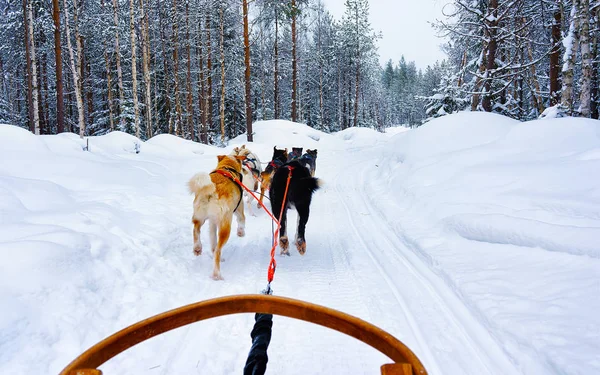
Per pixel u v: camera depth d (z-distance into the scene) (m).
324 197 11.10
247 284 4.93
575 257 4.19
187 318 2.03
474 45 20.19
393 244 6.54
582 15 10.46
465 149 9.38
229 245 6.63
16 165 8.05
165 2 27.88
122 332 1.82
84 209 5.98
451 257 5.16
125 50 29.84
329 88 47.94
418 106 92.31
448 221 6.19
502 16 14.52
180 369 3.14
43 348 3.10
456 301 4.21
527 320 3.38
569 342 2.96
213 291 4.70
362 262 5.75
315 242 6.94
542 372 2.86
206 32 27.88
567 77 10.87
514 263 4.54
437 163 9.15
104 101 32.91
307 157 10.96
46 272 3.84
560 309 3.41
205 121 29.30
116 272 4.57
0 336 3.00
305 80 45.22
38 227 4.67
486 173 7.31
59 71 19.38
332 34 45.69
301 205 5.86
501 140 8.80
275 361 3.31
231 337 3.68
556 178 6.13
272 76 40.88
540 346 3.01
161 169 11.99
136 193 8.27
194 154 17.55
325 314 2.00
